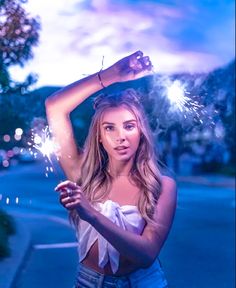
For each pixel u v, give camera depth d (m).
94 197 2.83
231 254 11.87
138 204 2.75
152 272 2.80
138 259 2.60
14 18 5.01
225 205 24.81
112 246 2.66
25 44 5.28
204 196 30.06
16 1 4.97
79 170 2.99
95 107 2.92
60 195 2.47
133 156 2.83
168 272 10.12
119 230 2.53
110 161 2.85
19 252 11.43
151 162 2.83
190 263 10.91
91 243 2.78
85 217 2.49
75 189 2.47
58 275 10.08
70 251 12.55
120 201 2.79
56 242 13.80
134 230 2.71
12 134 6.71
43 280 9.69
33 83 6.00
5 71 5.68
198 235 14.74
